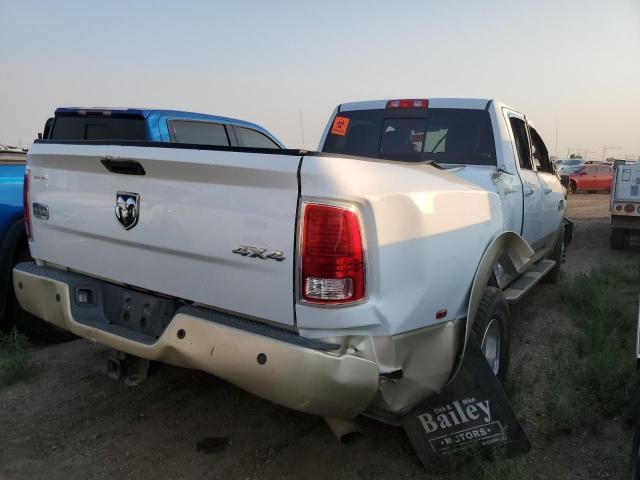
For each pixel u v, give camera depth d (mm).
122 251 3199
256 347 2484
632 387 3756
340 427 2766
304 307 2488
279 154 2523
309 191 2441
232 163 2588
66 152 3357
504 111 5039
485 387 3113
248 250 2611
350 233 2453
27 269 3701
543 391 4152
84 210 3369
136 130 6180
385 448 3350
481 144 4855
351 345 2568
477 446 3107
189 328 2707
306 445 3391
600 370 4004
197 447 3355
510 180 4625
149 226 3000
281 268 2525
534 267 6070
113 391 4062
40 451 3264
